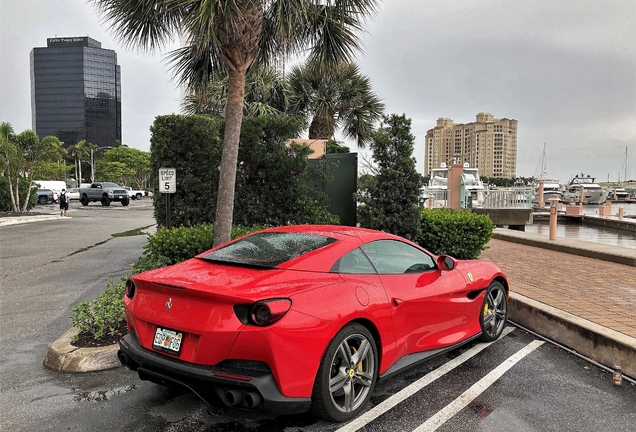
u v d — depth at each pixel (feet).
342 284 10.68
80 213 95.76
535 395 12.06
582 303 19.56
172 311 9.86
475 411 11.12
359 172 31.99
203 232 22.71
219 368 9.18
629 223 77.10
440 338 13.71
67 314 19.90
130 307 10.83
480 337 16.22
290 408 9.20
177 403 11.41
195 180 28.55
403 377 13.25
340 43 23.63
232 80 21.42
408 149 29.73
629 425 10.48
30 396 11.77
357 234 12.80
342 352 10.25
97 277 27.86
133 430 10.07
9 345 15.92
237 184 29.25
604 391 12.34
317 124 51.21
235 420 10.56
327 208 32.19
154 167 29.66
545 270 28.55
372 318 10.93
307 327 9.36
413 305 12.39
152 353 10.11
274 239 12.57
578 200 140.56
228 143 21.43
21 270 30.19
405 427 10.30
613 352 14.01
